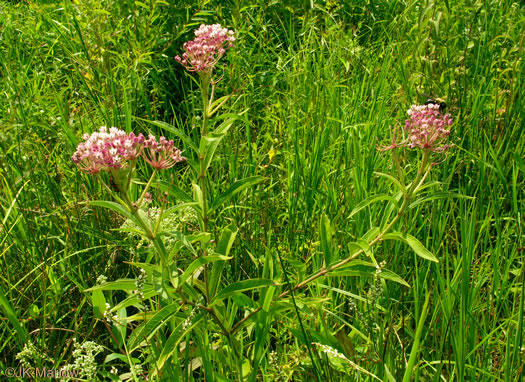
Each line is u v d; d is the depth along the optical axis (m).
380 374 2.26
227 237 2.32
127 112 3.61
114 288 2.06
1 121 3.71
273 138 4.07
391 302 2.81
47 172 3.41
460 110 4.07
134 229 1.99
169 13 5.07
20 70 4.72
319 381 2.16
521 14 5.47
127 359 2.30
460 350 2.24
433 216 3.07
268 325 2.27
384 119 3.98
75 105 4.30
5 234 3.08
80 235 3.11
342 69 4.88
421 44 4.52
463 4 4.91
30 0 5.38
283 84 4.98
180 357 2.38
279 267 2.97
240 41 4.80
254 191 3.48
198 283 2.40
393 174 3.45
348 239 3.17
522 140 3.92
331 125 4.01
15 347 2.68
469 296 2.58
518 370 2.19
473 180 3.67
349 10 6.11
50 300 2.88
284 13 5.78
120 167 1.88
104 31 4.45
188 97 4.72
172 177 3.50
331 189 3.39
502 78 4.64
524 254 2.99
